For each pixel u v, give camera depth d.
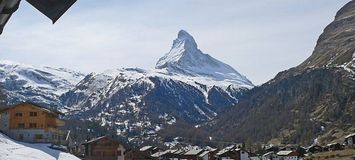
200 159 168.62
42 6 6.66
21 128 111.75
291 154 175.62
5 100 166.25
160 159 172.88
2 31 7.33
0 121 111.94
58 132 119.75
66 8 6.70
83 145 126.81
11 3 6.46
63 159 85.25
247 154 173.25
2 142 89.38
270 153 183.38
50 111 114.38
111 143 121.31
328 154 153.38
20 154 80.94
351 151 149.88
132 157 138.62
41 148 94.88
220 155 170.50
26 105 112.50
